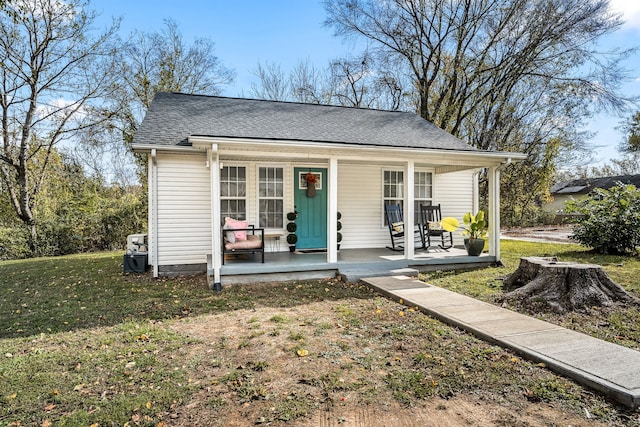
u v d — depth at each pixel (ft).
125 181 58.08
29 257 40.47
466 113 51.65
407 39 50.83
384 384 9.37
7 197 45.03
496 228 26.71
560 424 7.64
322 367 10.39
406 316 15.19
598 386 8.80
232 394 8.95
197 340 12.67
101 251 44.91
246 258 25.20
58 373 10.18
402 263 24.39
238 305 17.26
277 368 10.37
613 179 86.02
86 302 18.22
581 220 32.07
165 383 9.54
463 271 24.77
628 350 10.90
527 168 60.39
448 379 9.59
